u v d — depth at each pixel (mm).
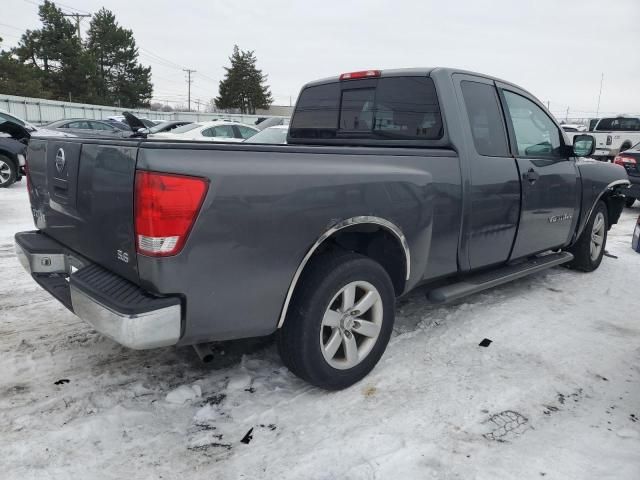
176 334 2312
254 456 2402
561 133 4645
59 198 2930
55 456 2363
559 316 4184
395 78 3777
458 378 3125
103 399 2822
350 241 3191
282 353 2818
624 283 5133
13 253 5875
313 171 2611
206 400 2844
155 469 2303
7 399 2795
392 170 2988
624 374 3238
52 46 53781
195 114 45281
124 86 62562
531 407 2834
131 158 2246
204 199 2248
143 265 2256
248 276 2447
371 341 3037
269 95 82000
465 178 3459
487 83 3871
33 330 3699
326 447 2467
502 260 4027
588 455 2438
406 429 2611
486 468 2336
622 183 5445
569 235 4859
